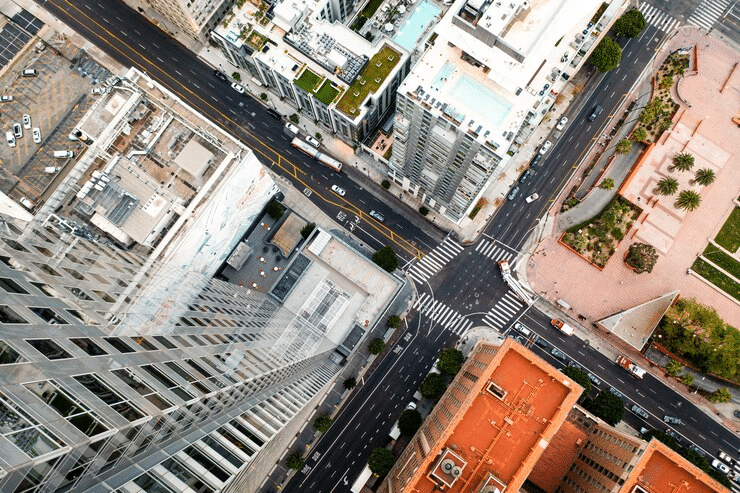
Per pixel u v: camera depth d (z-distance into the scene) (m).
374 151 142.88
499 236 143.38
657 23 150.62
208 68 151.38
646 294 139.50
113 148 103.12
